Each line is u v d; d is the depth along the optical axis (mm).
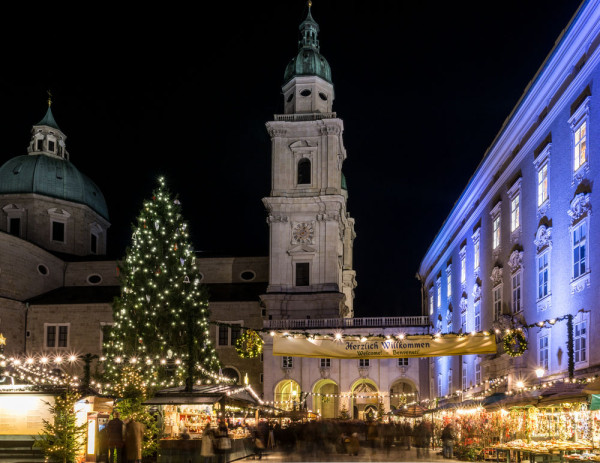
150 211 56469
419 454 39031
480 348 29500
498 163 41719
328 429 47875
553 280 31469
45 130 87500
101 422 30484
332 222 73688
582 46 28000
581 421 26047
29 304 74312
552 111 31766
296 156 75500
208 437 30109
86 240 87125
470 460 33156
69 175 86625
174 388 35938
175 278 55156
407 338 29703
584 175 27938
